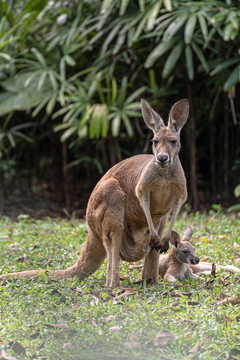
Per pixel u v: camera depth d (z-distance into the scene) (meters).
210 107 13.30
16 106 13.15
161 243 6.39
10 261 8.12
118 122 11.74
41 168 16.22
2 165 14.56
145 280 6.71
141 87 12.96
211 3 11.29
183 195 6.44
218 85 12.10
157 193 6.36
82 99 12.45
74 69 13.95
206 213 12.34
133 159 6.88
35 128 15.43
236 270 7.14
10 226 10.83
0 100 13.42
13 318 5.36
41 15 13.69
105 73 13.02
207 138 14.41
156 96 12.59
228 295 5.95
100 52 13.42
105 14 12.30
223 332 4.87
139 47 12.88
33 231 10.16
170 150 6.15
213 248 8.27
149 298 5.88
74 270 7.01
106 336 4.87
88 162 14.79
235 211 12.20
